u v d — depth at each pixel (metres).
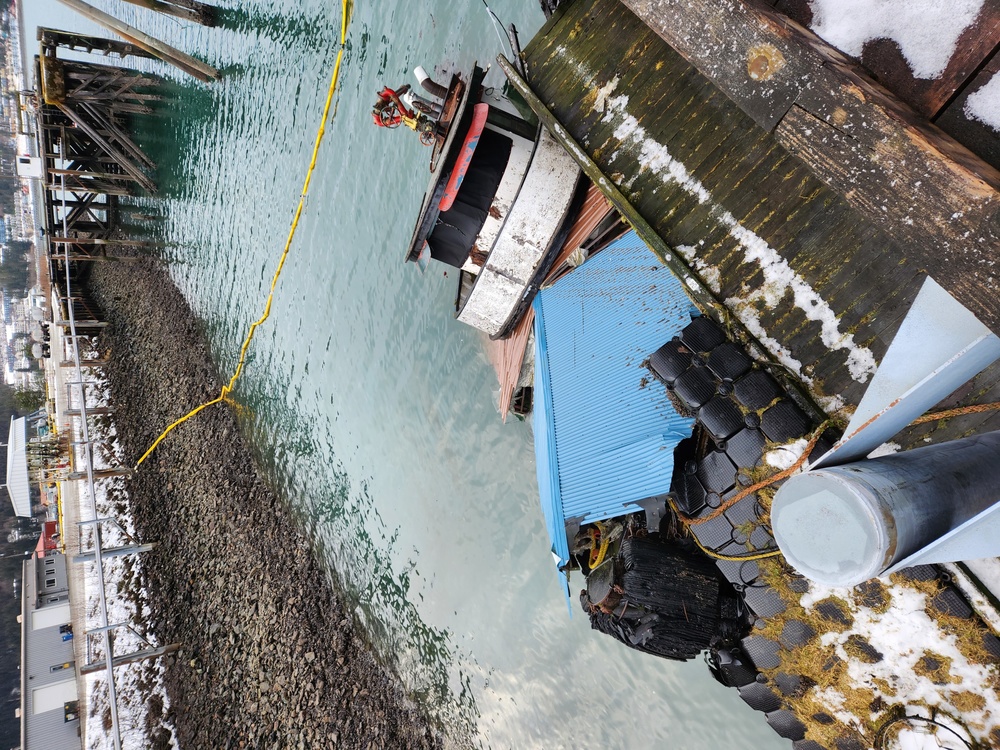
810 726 5.27
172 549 20.17
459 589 11.54
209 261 23.48
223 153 21.42
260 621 16.09
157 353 25.92
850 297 5.04
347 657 14.09
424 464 12.65
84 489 24.30
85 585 21.64
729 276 5.67
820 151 3.83
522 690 10.10
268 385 18.94
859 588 4.83
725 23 4.17
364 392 14.52
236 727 14.91
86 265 34.62
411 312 12.73
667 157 6.17
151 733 16.66
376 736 12.55
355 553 14.56
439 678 11.91
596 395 6.78
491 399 10.86
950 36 3.76
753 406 5.29
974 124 3.68
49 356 32.16
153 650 17.34
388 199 12.95
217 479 19.97
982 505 3.28
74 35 22.36
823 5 4.30
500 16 10.11
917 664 4.64
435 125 7.61
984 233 3.09
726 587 5.82
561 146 7.33
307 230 16.44
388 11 12.72
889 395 3.41
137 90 25.62
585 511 6.33
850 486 2.88
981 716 4.37
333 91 14.02
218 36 21.33
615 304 7.12
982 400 4.24
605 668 8.89
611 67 6.73
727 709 7.37
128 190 28.30
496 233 7.80
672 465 5.73
